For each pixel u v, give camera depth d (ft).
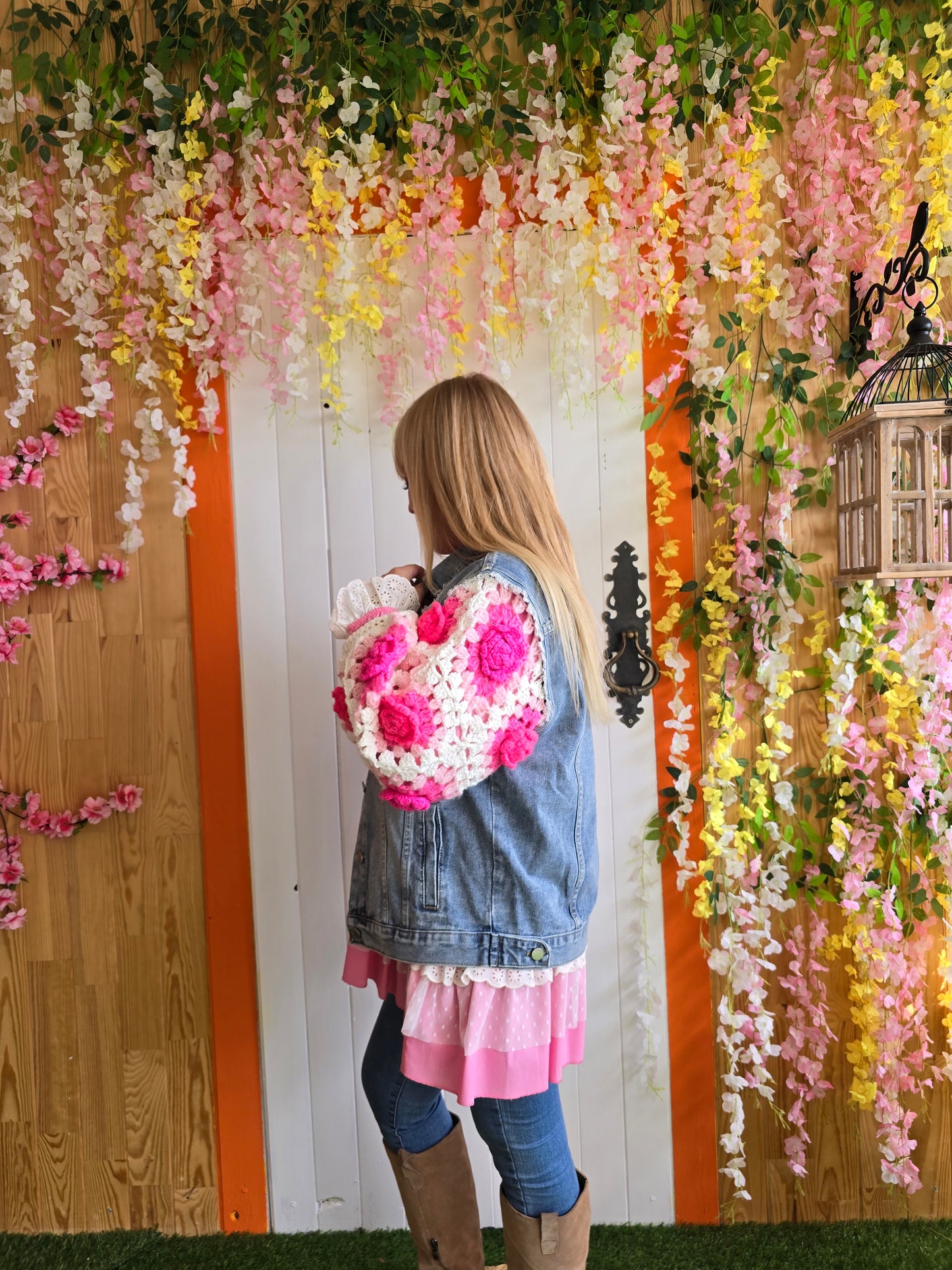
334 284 5.27
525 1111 3.87
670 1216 5.61
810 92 5.18
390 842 3.86
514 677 3.37
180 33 5.25
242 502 5.56
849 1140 5.53
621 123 5.10
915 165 5.29
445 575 3.87
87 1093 5.73
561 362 5.42
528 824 3.76
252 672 5.59
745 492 5.43
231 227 5.34
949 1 5.11
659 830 5.53
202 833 5.65
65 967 5.72
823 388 5.39
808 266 5.28
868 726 5.41
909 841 5.42
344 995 5.65
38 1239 5.67
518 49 5.30
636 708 5.54
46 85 5.36
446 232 5.24
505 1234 4.05
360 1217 5.69
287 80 5.13
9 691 5.65
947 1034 5.49
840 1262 5.24
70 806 5.68
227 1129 5.69
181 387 5.49
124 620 5.64
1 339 5.57
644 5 5.05
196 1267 5.40
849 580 5.08
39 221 5.43
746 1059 5.46
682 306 5.27
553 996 3.86
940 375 4.91
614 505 5.49
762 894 5.35
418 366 5.48
